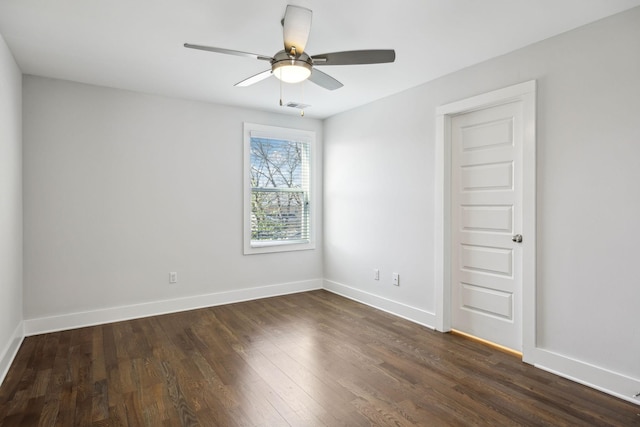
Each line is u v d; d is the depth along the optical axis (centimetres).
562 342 255
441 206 339
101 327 355
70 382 246
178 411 213
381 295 414
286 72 229
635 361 222
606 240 233
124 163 376
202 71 324
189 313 400
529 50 271
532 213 269
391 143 396
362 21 236
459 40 263
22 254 326
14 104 294
